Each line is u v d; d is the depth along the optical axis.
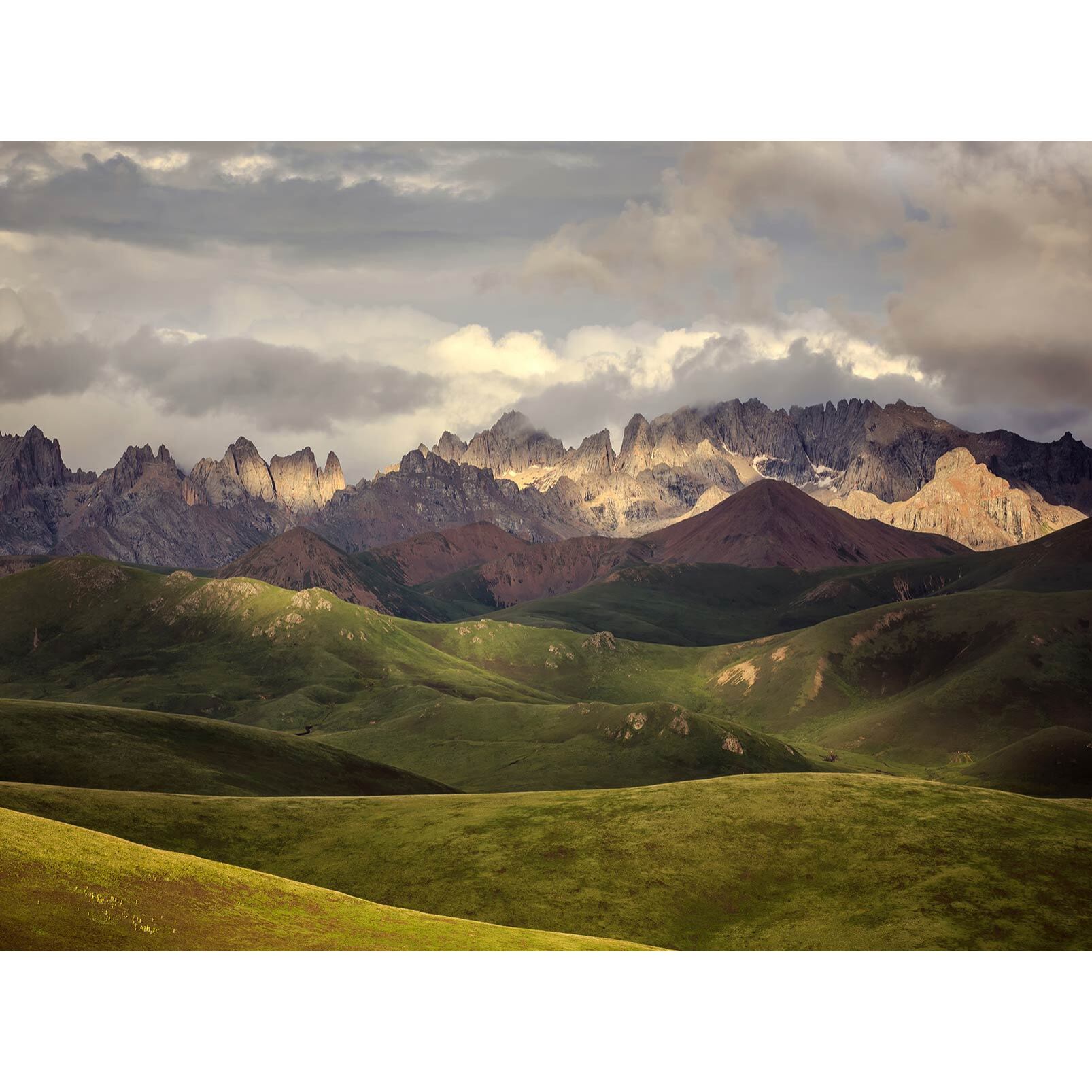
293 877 126.94
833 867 123.12
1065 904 112.50
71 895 74.25
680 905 117.50
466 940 83.81
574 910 116.69
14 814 86.62
